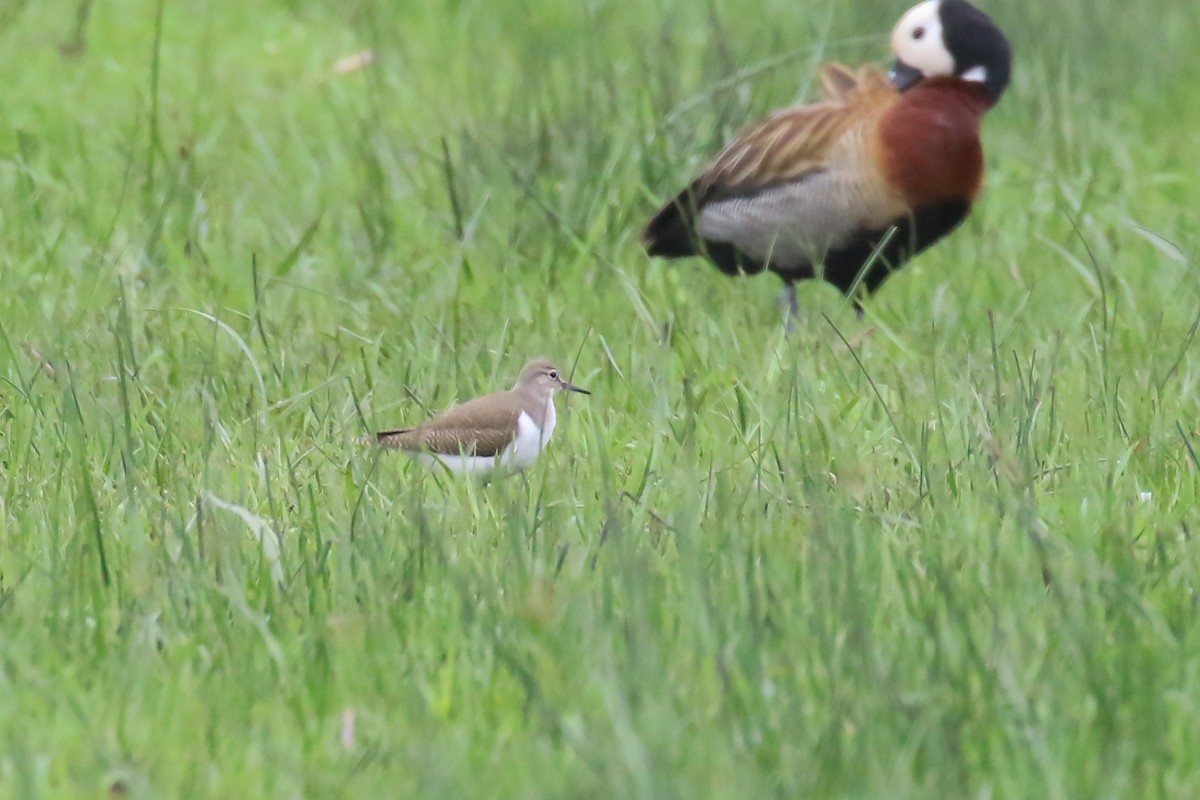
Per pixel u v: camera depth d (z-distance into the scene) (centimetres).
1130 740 760
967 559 913
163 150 1644
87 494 917
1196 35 2145
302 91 1970
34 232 1515
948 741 738
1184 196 1723
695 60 2016
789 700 777
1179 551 945
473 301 1411
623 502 998
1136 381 1215
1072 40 1998
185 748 760
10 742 745
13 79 1934
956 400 1141
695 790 722
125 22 2133
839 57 1939
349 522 959
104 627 860
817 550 884
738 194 1399
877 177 1357
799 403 1134
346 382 1217
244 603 841
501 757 757
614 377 1242
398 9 2250
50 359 1184
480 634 837
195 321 1344
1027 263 1524
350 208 1623
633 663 790
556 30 2169
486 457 1070
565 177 1587
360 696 805
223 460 1060
